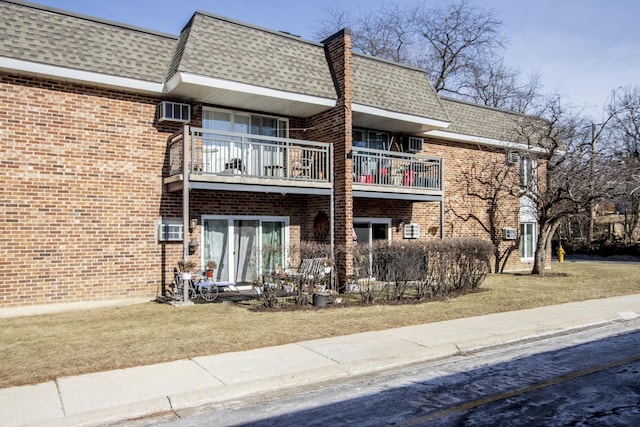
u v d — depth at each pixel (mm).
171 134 12812
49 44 10828
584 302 12273
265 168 13688
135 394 5648
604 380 6375
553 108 22672
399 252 12195
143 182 12352
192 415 5305
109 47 11680
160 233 12469
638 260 28812
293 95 13195
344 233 13758
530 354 7777
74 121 11438
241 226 14000
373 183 14898
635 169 17422
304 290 11258
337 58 14289
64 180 11281
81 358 7031
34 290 10859
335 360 7043
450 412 5289
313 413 5305
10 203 10633
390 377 6625
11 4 10797
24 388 5828
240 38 13148
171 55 12633
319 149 13461
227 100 13258
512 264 20562
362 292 11898
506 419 5070
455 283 13680
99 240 11695
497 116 20000
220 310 10758
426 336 8516
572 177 17484
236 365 6777
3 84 10625
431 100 16562
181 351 7414
